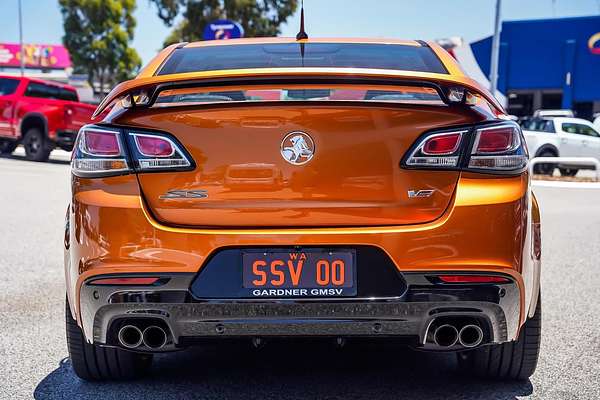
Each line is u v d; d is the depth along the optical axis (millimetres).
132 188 2789
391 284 2703
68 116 18062
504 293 2723
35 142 18203
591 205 11664
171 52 3654
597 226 8867
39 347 4012
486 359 3279
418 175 2764
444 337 2854
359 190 2750
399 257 2693
